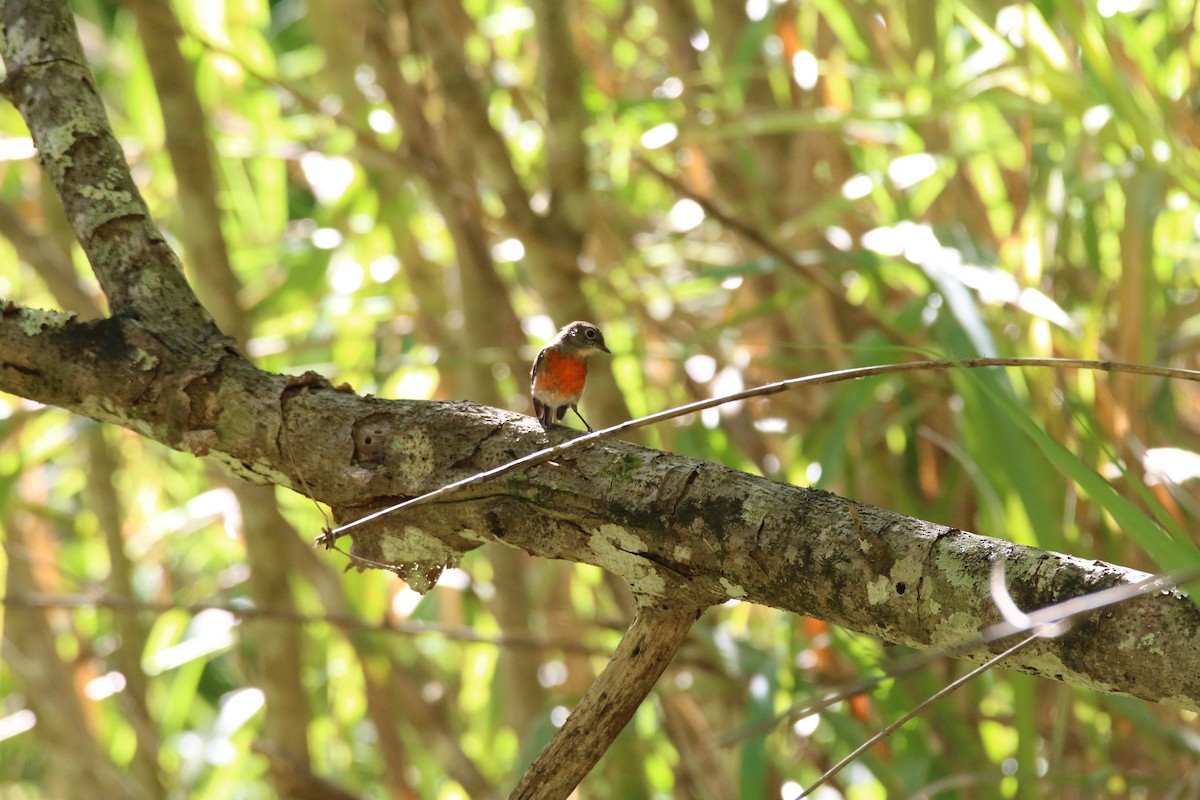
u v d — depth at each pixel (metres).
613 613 12.14
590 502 4.12
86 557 15.63
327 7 11.09
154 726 13.73
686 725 10.86
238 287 10.79
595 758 4.29
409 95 10.99
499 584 10.91
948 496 9.63
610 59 13.34
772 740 8.89
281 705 10.71
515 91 12.13
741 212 11.59
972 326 7.48
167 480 15.34
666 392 11.88
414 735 12.72
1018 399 7.52
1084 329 8.92
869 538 3.73
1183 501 7.31
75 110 5.00
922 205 11.30
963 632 3.59
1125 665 3.38
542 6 10.38
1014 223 10.02
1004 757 9.52
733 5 11.52
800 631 9.36
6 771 15.95
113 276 4.77
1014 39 10.09
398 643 13.12
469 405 4.48
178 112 10.53
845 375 3.97
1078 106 9.12
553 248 10.09
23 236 10.98
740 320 9.31
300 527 12.73
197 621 12.95
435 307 12.47
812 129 10.27
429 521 4.37
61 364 4.52
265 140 12.56
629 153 11.55
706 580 4.00
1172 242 10.83
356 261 13.01
